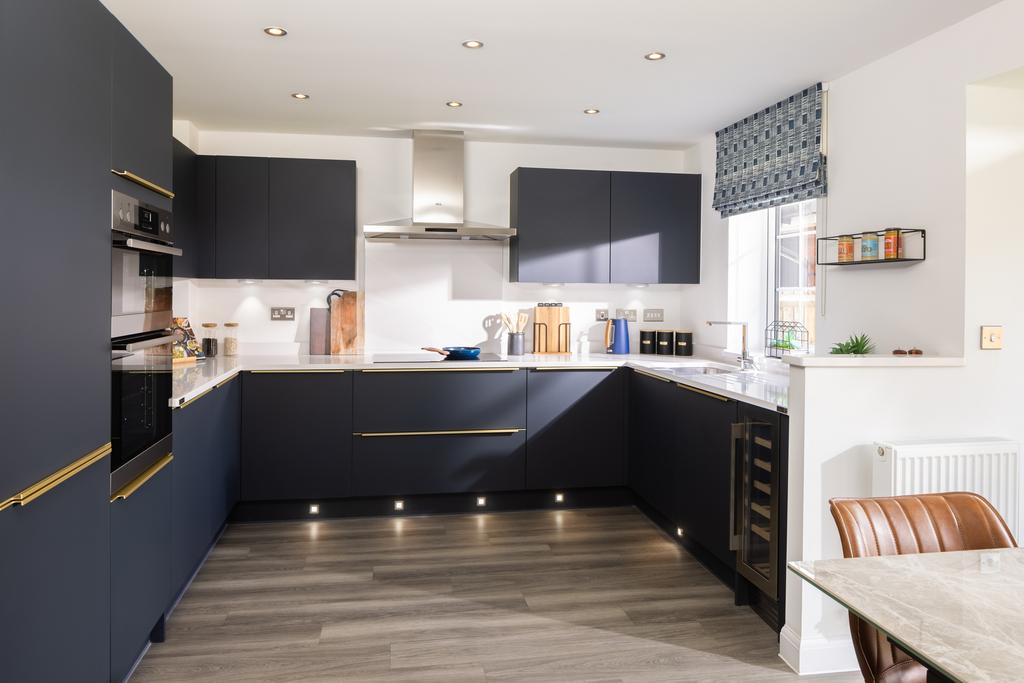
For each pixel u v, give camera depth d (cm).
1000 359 278
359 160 485
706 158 490
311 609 302
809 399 257
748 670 255
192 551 307
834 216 354
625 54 322
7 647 150
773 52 317
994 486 260
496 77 357
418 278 496
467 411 442
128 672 231
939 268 289
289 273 454
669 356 500
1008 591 148
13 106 153
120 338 219
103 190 205
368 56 328
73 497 185
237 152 473
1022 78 268
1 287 147
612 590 324
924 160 297
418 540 394
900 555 168
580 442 456
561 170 478
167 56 329
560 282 479
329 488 430
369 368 431
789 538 265
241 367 416
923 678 166
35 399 163
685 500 370
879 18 278
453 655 262
